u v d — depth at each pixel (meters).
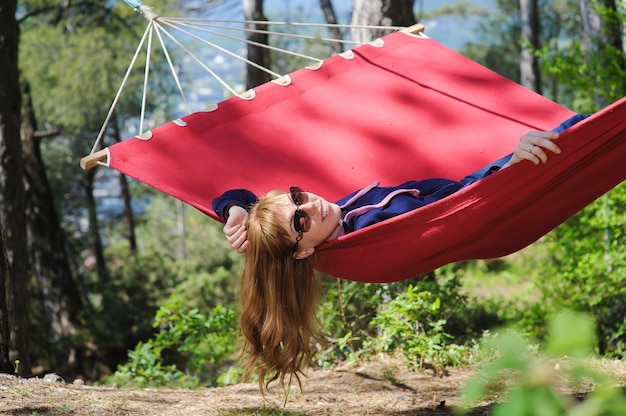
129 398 4.11
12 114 8.49
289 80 4.36
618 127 2.87
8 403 3.73
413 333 5.42
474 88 4.43
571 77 7.66
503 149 4.07
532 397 0.88
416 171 4.07
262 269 2.95
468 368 5.03
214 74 4.14
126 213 23.14
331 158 4.07
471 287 13.88
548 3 24.56
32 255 14.91
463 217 2.98
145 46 17.16
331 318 5.61
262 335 2.95
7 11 8.41
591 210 7.32
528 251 14.89
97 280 16.30
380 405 4.10
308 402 4.23
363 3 6.55
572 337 0.86
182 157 3.69
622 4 7.56
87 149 21.11
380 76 4.53
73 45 16.55
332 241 3.00
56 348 14.11
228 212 3.19
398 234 3.01
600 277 7.08
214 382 5.86
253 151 3.92
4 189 8.43
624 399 0.96
